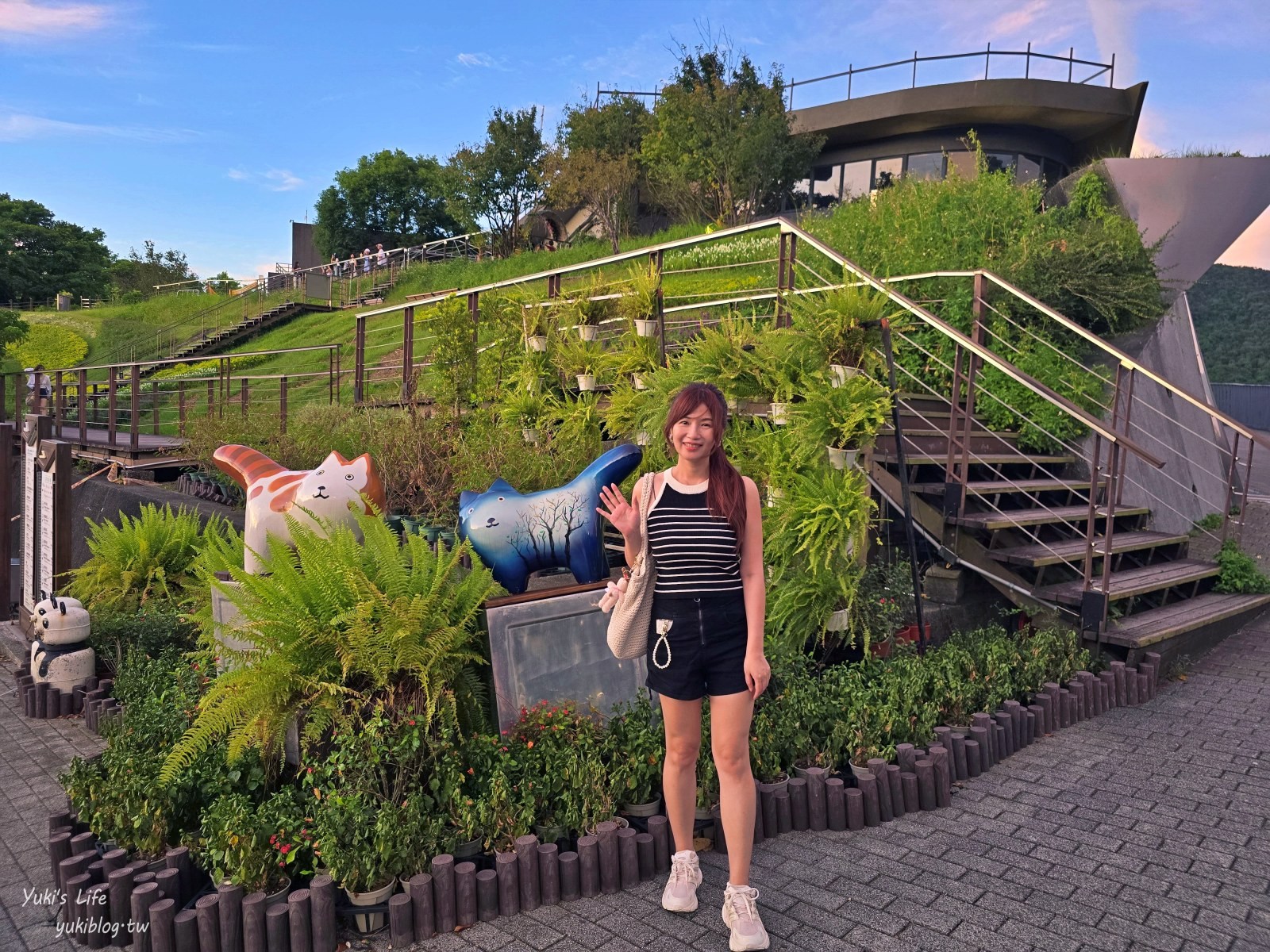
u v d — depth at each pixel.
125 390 25.08
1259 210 9.96
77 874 2.99
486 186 33.66
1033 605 6.01
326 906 2.78
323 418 9.66
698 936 2.82
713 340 5.44
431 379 8.93
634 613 2.86
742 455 5.35
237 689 3.34
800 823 3.65
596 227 30.48
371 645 3.38
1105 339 9.88
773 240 16.11
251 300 37.69
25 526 7.38
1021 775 4.27
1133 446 5.43
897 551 6.26
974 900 3.05
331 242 52.47
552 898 3.05
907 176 14.61
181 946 2.71
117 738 3.70
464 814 3.11
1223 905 3.04
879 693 4.30
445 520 6.07
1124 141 20.25
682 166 23.27
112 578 6.78
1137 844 3.52
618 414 6.25
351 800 2.98
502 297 8.15
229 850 2.83
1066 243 10.12
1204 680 6.01
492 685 3.67
